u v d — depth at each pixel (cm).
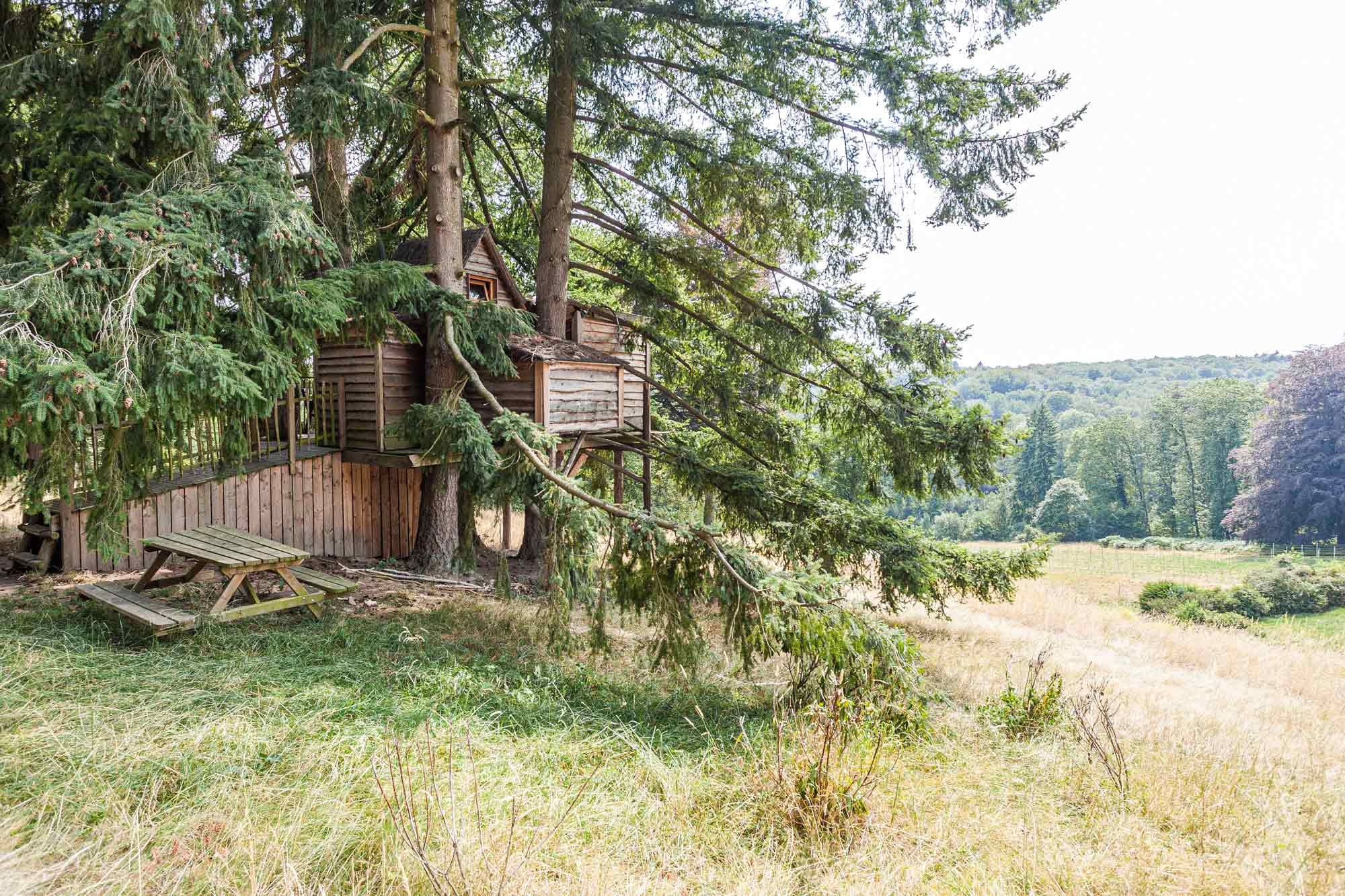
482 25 1058
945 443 1116
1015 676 883
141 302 513
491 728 493
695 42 1172
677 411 1606
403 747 436
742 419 1405
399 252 1109
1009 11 1008
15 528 1057
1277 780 483
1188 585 2888
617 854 350
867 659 596
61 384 434
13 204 738
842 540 1062
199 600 727
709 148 1115
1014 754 513
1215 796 444
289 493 1024
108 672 513
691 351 1470
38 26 737
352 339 1008
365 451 995
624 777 438
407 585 957
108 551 595
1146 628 1673
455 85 976
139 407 493
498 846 335
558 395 984
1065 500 6369
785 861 361
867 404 1200
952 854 368
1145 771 480
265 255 597
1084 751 514
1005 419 1095
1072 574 3616
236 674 533
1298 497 5075
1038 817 409
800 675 631
